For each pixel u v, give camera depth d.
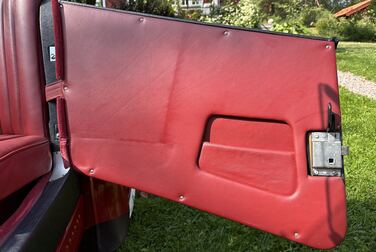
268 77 1.72
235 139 1.78
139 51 1.76
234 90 1.74
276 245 3.08
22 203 1.56
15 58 1.84
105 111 1.80
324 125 1.72
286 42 1.71
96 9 1.76
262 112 1.74
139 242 3.10
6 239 1.33
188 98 1.76
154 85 1.77
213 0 16.67
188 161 1.80
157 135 1.80
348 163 4.73
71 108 1.81
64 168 1.81
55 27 1.75
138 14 1.75
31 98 1.83
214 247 3.05
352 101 8.43
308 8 31.31
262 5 28.08
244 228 3.28
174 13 13.62
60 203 1.63
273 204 1.79
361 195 3.93
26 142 1.68
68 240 1.75
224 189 1.81
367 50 18.23
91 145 1.82
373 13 32.16
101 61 1.77
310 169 1.76
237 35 1.72
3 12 1.84
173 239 3.15
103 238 2.34
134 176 1.83
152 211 3.55
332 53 1.70
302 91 1.72
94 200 2.18
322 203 1.76
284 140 1.76
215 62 1.73
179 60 1.74
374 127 6.33
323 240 1.78
